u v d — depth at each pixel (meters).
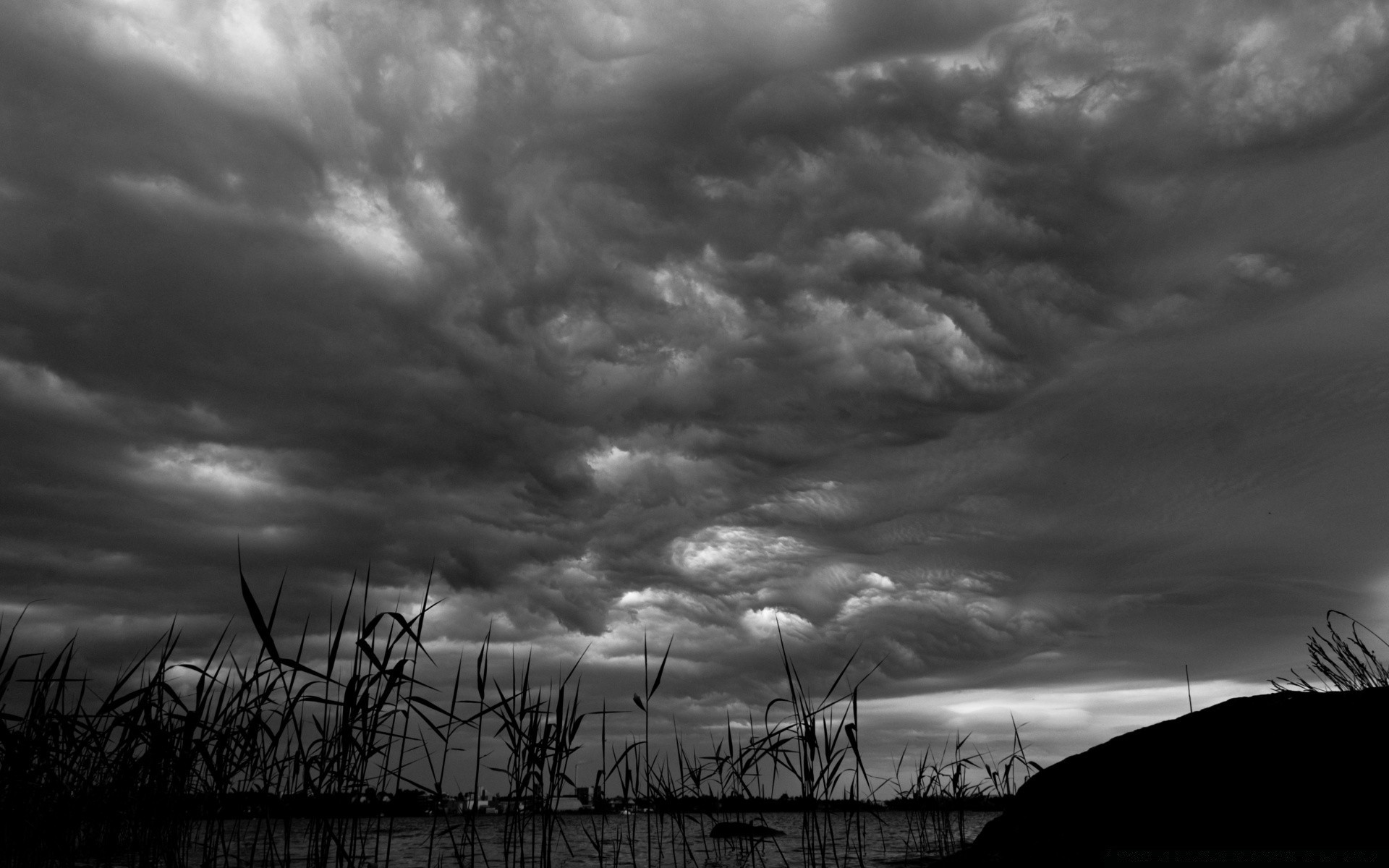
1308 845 4.05
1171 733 5.11
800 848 10.49
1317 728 4.57
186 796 5.92
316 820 5.94
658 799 8.34
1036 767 9.13
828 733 7.43
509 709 7.08
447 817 6.82
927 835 9.95
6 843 5.25
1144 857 4.42
